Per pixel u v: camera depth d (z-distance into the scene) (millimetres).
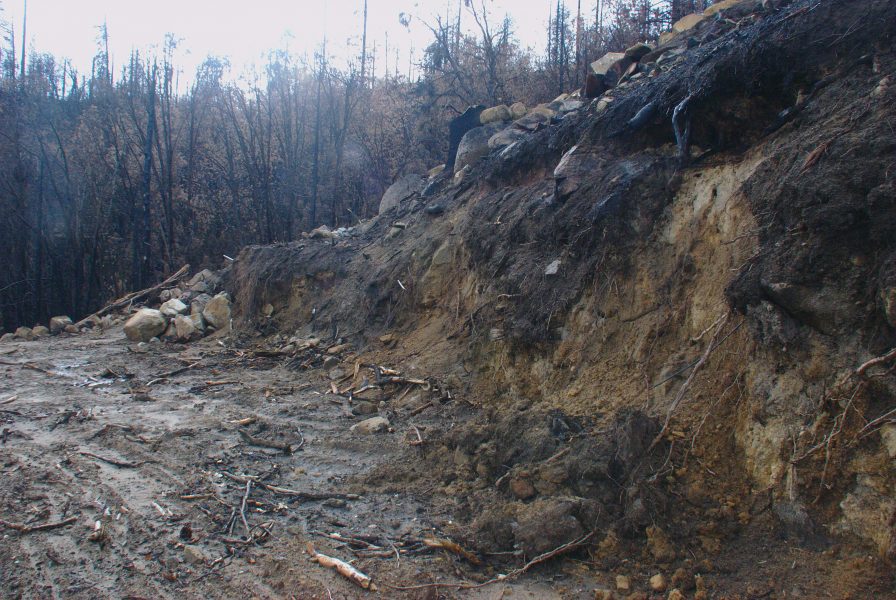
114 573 4000
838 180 4199
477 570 3994
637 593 3555
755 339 4438
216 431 6855
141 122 23656
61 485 5375
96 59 27812
